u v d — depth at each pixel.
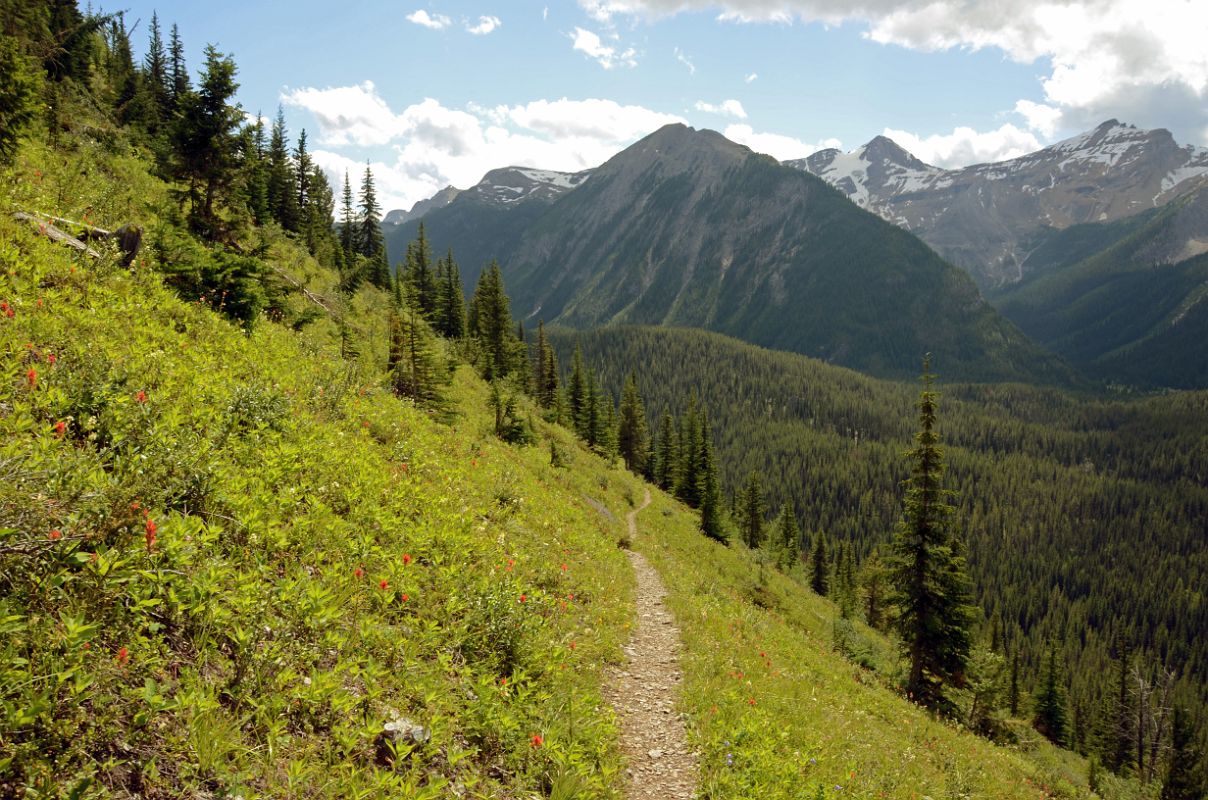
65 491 4.09
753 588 35.66
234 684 4.18
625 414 81.31
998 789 13.86
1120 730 65.00
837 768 8.88
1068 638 140.00
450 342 50.59
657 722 8.25
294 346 16.09
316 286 32.16
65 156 20.67
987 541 186.00
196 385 8.17
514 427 29.73
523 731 5.95
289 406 9.46
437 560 8.17
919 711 20.58
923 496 27.66
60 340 7.19
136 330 8.99
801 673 15.27
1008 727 29.16
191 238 14.81
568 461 35.28
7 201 10.80
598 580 13.60
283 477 7.45
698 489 70.06
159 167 24.83
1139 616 158.62
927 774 11.55
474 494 12.85
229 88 23.91
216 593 4.58
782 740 8.62
